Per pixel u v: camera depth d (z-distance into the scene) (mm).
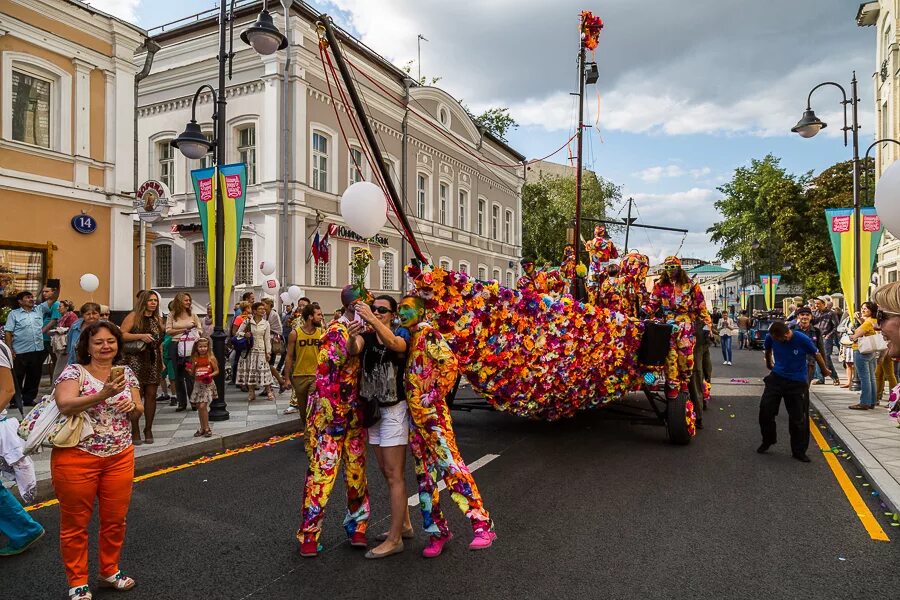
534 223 40312
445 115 27703
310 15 19125
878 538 4508
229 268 9438
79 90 13625
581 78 9023
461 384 12547
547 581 3775
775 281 35625
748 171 48344
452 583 3754
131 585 3736
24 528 4312
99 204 14070
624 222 20562
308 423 4258
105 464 3570
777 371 7020
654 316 8117
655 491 5656
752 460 6871
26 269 12812
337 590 3672
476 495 3895
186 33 20984
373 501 5453
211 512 5168
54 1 12969
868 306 9750
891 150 20828
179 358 9492
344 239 20781
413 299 4109
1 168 12289
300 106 18938
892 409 3207
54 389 3512
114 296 14297
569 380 6879
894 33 20547
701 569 3959
